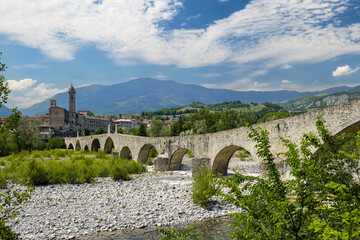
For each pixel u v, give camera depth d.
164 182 29.58
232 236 5.21
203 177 19.92
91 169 30.84
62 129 146.38
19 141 74.94
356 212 3.81
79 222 15.91
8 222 15.71
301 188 5.07
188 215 17.39
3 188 24.50
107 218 16.64
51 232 14.33
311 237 4.65
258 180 5.31
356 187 5.11
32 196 22.02
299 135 19.42
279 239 4.66
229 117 82.94
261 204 5.01
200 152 33.38
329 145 5.64
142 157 49.81
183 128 98.62
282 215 4.66
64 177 28.62
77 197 21.94
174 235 5.75
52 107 147.12
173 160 41.31
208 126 93.44
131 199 21.27
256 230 4.84
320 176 5.12
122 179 31.59
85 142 84.19
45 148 92.50
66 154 64.06
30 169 27.28
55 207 19.02
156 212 17.92
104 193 23.45
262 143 5.48
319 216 4.93
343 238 3.42
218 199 20.62
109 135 66.38
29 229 14.73
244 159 56.12
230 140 27.80
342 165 5.28
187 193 23.09
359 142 5.45
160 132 82.06
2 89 7.00
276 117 89.56
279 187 5.21
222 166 32.50
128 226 15.38
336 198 4.87
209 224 15.78
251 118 84.94
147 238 13.62
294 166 5.41
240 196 5.22
